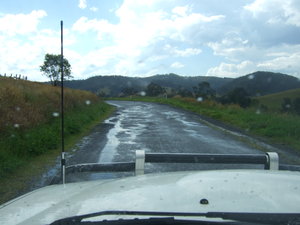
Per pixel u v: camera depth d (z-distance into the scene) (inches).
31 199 90.4
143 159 114.3
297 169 119.5
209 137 504.1
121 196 75.2
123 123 709.9
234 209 62.4
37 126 458.6
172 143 434.6
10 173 280.7
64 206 75.7
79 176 174.7
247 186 74.0
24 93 576.1
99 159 330.3
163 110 1165.7
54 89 778.2
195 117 879.1
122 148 394.9
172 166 278.7
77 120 621.0
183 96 1868.8
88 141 458.6
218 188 73.2
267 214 59.3
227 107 1050.1
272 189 72.1
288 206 63.4
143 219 60.2
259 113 807.1
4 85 585.6
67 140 465.1
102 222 60.6
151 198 71.0
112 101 1975.9
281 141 481.1
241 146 427.8
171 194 72.5
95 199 76.3
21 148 346.9
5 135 363.6
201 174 86.0
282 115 714.8
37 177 269.4
